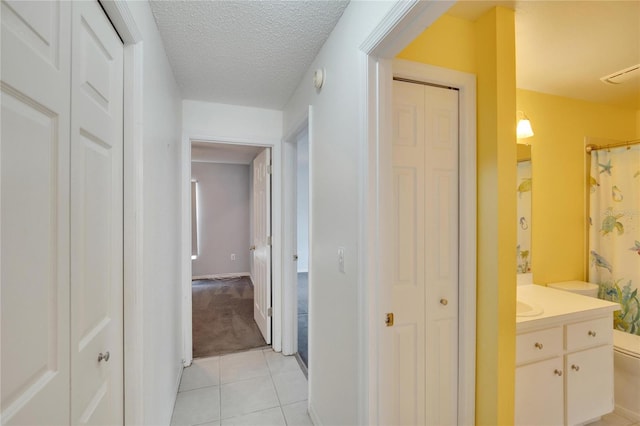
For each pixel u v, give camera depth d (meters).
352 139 1.26
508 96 1.34
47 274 0.63
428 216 1.42
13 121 0.53
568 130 2.28
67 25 0.70
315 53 1.74
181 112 2.39
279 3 1.31
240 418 1.83
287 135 2.50
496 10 1.33
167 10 1.35
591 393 1.64
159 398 1.49
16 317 0.53
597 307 1.66
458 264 1.46
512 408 1.33
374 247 1.15
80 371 0.77
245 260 5.88
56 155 0.66
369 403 1.15
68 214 0.71
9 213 0.52
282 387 2.15
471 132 1.42
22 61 0.55
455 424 1.46
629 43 1.59
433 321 1.43
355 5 1.24
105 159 0.94
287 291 2.65
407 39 1.03
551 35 1.52
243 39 1.59
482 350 1.39
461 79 1.40
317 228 1.74
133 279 1.10
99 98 0.89
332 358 1.50
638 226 2.15
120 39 1.06
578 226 2.33
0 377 0.49
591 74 1.93
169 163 1.80
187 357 2.43
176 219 2.11
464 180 1.42
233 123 2.59
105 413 0.94
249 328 3.23
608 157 2.27
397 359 1.38
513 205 1.34
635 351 1.83
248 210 5.86
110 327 0.98
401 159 1.38
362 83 1.17
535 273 2.19
